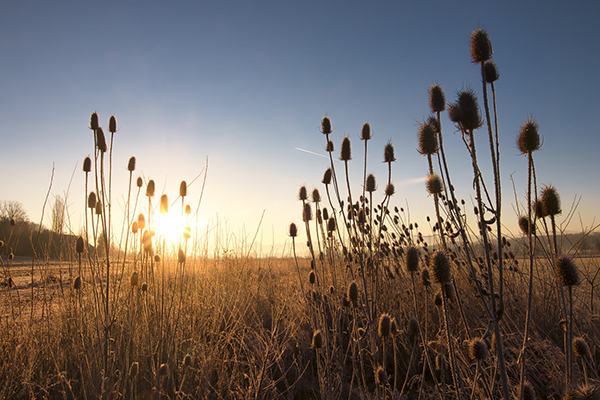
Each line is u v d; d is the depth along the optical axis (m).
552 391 1.07
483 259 1.47
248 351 1.36
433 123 0.81
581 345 0.71
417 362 1.35
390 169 1.05
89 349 1.18
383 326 0.87
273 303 2.05
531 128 0.65
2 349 1.19
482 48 0.62
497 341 0.60
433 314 1.51
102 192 1.09
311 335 1.63
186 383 1.21
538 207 0.75
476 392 0.94
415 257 0.85
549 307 1.45
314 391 1.20
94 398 1.04
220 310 1.69
